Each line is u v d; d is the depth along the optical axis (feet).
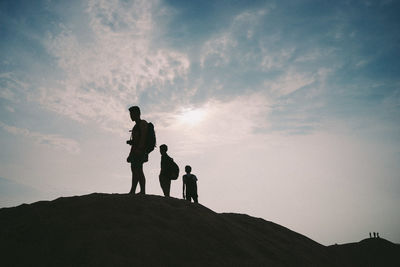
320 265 17.17
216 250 13.62
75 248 11.63
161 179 24.84
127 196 17.11
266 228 20.70
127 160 19.43
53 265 10.79
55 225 13.38
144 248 12.01
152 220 14.37
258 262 13.70
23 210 15.93
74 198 16.76
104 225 13.39
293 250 17.74
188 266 11.80
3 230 13.57
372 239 67.00
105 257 11.10
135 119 19.77
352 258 22.84
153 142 19.47
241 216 22.16
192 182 30.73
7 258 11.22
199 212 17.35
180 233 13.97
